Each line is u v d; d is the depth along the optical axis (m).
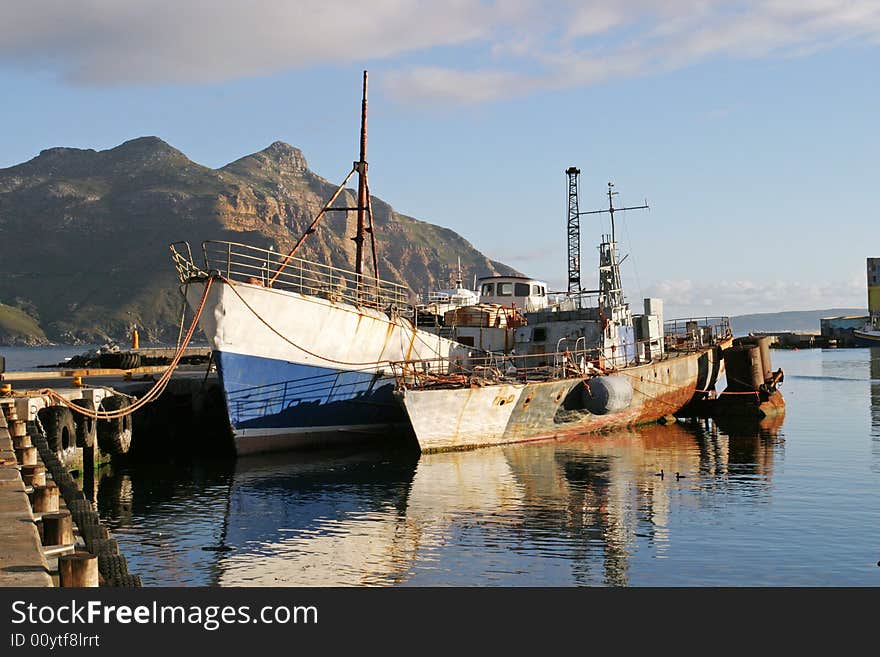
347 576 15.39
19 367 119.50
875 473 25.25
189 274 27.56
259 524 19.33
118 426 27.55
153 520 19.84
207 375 33.97
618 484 23.81
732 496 22.03
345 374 30.39
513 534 18.25
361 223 35.25
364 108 35.56
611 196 41.19
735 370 41.59
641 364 37.22
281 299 28.00
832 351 138.88
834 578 15.09
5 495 12.82
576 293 37.09
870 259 160.88
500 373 32.09
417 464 27.23
